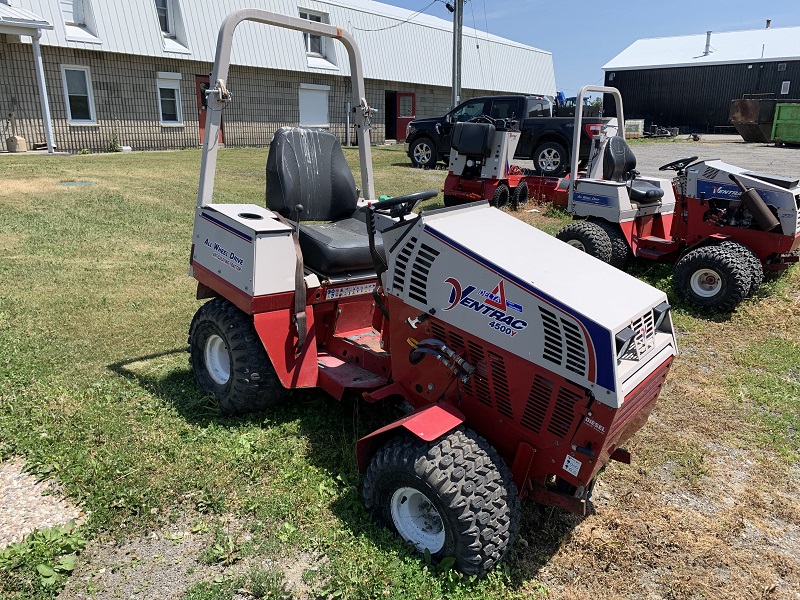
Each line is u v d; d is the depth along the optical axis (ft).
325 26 13.10
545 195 37.11
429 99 94.32
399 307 9.82
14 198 32.17
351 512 9.70
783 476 11.64
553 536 9.73
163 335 16.51
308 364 11.72
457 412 8.95
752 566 9.33
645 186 24.06
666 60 118.21
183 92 64.44
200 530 9.24
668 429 13.16
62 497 9.78
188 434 11.59
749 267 19.56
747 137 82.23
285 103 74.08
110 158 51.65
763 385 15.19
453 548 8.28
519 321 8.41
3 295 18.78
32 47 52.24
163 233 27.55
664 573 9.12
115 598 8.02
